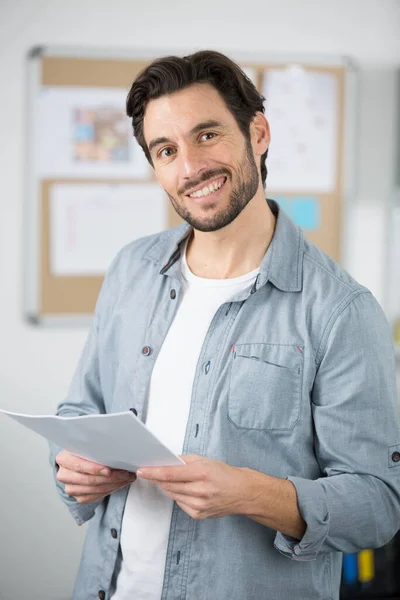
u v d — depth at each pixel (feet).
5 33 8.09
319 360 3.99
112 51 8.22
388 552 7.96
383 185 8.77
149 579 4.14
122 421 3.16
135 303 4.57
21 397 8.41
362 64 8.66
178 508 4.10
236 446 4.00
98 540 4.45
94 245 8.40
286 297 4.16
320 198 8.63
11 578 8.47
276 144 8.52
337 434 3.92
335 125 8.59
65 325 8.43
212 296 4.30
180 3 8.33
